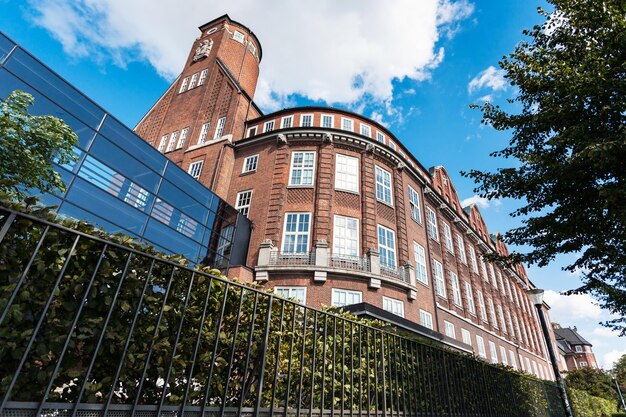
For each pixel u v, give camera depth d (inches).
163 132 1148.5
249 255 747.4
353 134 868.6
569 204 326.0
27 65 437.4
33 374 92.8
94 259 111.3
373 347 219.8
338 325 222.8
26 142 300.7
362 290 684.1
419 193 1036.5
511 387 434.6
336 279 684.7
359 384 187.5
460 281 1078.4
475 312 1118.4
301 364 162.1
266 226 762.2
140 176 568.7
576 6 314.5
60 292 100.0
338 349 217.5
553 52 337.4
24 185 305.3
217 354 147.1
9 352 89.6
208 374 127.7
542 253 363.9
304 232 748.0
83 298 96.9
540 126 345.4
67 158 346.0
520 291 1768.0
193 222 650.8
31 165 295.1
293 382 185.6
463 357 338.0
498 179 365.7
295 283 675.4
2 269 89.4
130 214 533.6
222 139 959.0
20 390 90.7
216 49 1208.8
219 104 1067.3
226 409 130.0
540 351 1716.3
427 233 976.9
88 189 478.3
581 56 315.9
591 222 318.0
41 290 96.5
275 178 824.9
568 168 301.6
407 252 828.0
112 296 111.1
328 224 749.9
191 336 135.3
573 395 892.0
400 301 734.5
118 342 110.6
